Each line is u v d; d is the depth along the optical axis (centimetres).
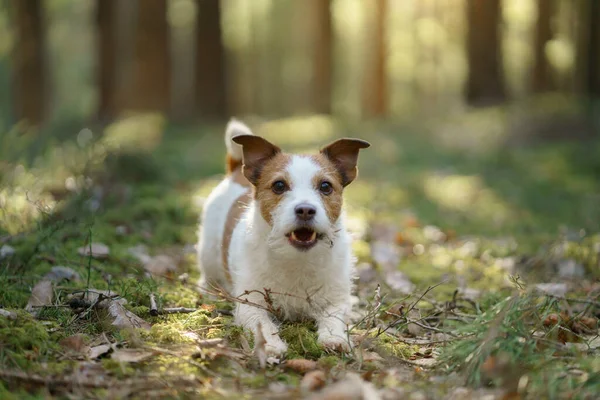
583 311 125
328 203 121
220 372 107
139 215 184
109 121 417
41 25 462
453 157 369
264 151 125
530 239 187
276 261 123
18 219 159
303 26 915
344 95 913
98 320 120
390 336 121
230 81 543
